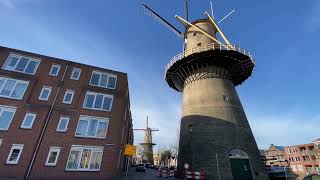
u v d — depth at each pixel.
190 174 20.30
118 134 22.17
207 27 32.22
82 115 21.61
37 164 18.22
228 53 25.31
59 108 21.31
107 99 23.53
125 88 25.97
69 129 20.50
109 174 19.95
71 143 19.97
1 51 22.11
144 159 78.19
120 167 26.34
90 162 19.81
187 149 23.72
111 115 22.72
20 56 22.83
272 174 26.41
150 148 81.31
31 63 22.98
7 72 21.27
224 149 21.45
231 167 20.59
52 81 22.72
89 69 24.91
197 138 23.25
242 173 20.55
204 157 21.58
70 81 23.39
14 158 17.88
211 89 25.84
